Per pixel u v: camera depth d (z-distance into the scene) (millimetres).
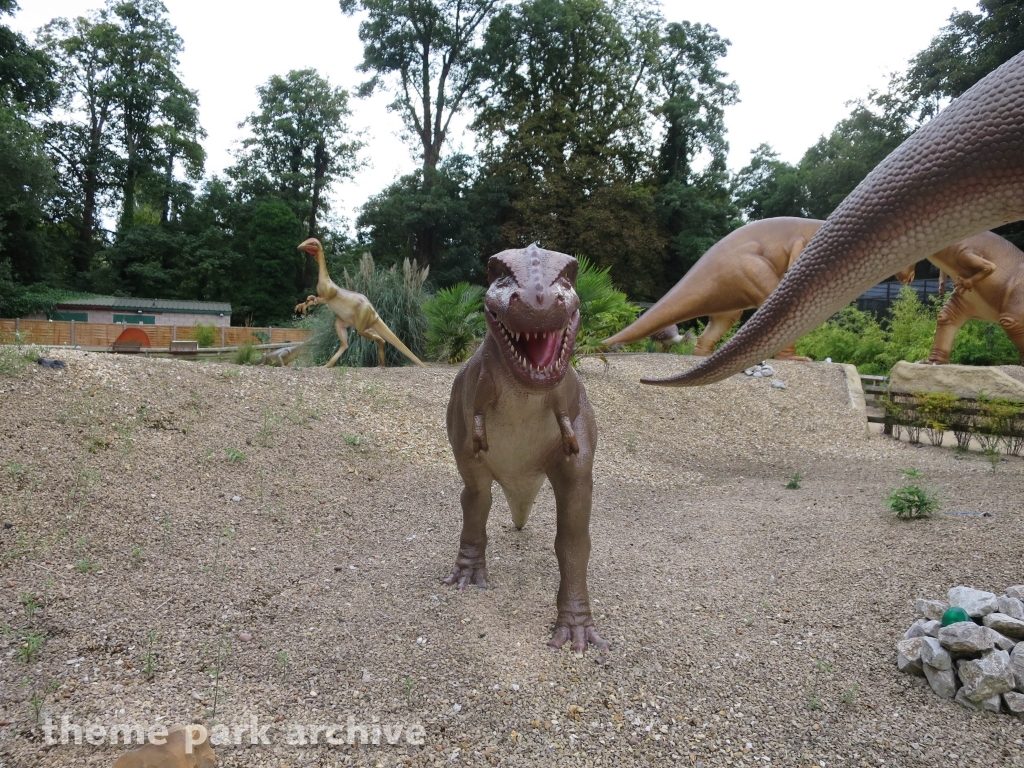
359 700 2531
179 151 35719
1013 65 2600
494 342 2627
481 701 2531
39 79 28297
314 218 34531
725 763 2279
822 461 7176
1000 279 8523
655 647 2904
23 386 4961
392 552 3930
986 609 2822
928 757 2297
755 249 10273
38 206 25000
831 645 2924
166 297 31984
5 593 3096
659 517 4855
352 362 9508
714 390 8938
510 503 3562
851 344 14711
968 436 7332
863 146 30812
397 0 26375
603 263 25703
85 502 3930
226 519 4125
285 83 34562
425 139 28203
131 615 3027
